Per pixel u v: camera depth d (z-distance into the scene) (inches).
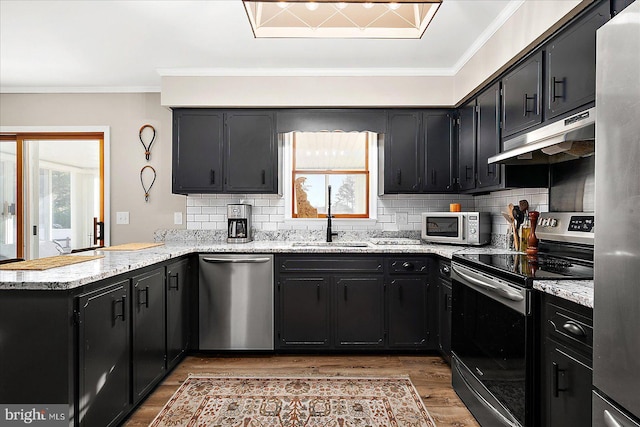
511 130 96.8
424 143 132.5
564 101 75.8
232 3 88.0
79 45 110.0
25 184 148.0
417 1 70.5
